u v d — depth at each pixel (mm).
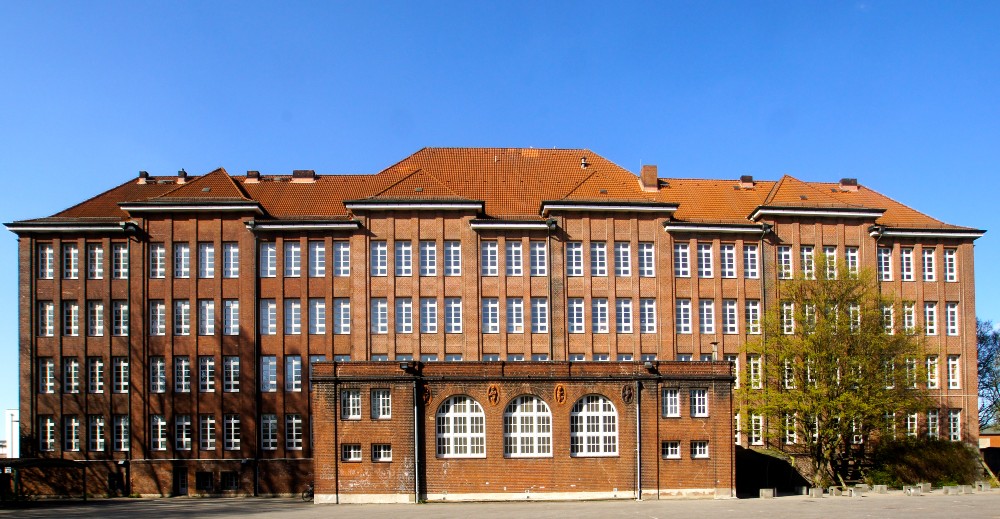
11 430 71312
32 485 63125
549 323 65875
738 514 42625
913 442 64312
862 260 69312
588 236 67062
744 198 73125
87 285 66000
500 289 66062
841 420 59125
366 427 51375
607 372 53094
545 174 73000
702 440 52875
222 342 65250
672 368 53406
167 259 65875
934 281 70438
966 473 64500
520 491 51531
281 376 65062
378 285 65625
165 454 64062
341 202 69500
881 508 45812
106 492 63375
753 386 62656
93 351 65375
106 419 64562
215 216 66438
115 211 68125
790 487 61000
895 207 73438
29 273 65750
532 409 52375
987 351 98312
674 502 49906
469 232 66438
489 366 52531
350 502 50750
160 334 65562
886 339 60250
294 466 63812
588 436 52438
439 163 73812
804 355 59906
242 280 65688
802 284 62406
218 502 56688
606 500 51312
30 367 64938
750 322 67688
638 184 72625
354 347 64750
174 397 64750
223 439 64188
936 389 69062
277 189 71375
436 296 65688
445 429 51906
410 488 50875
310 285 66188
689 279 67688
